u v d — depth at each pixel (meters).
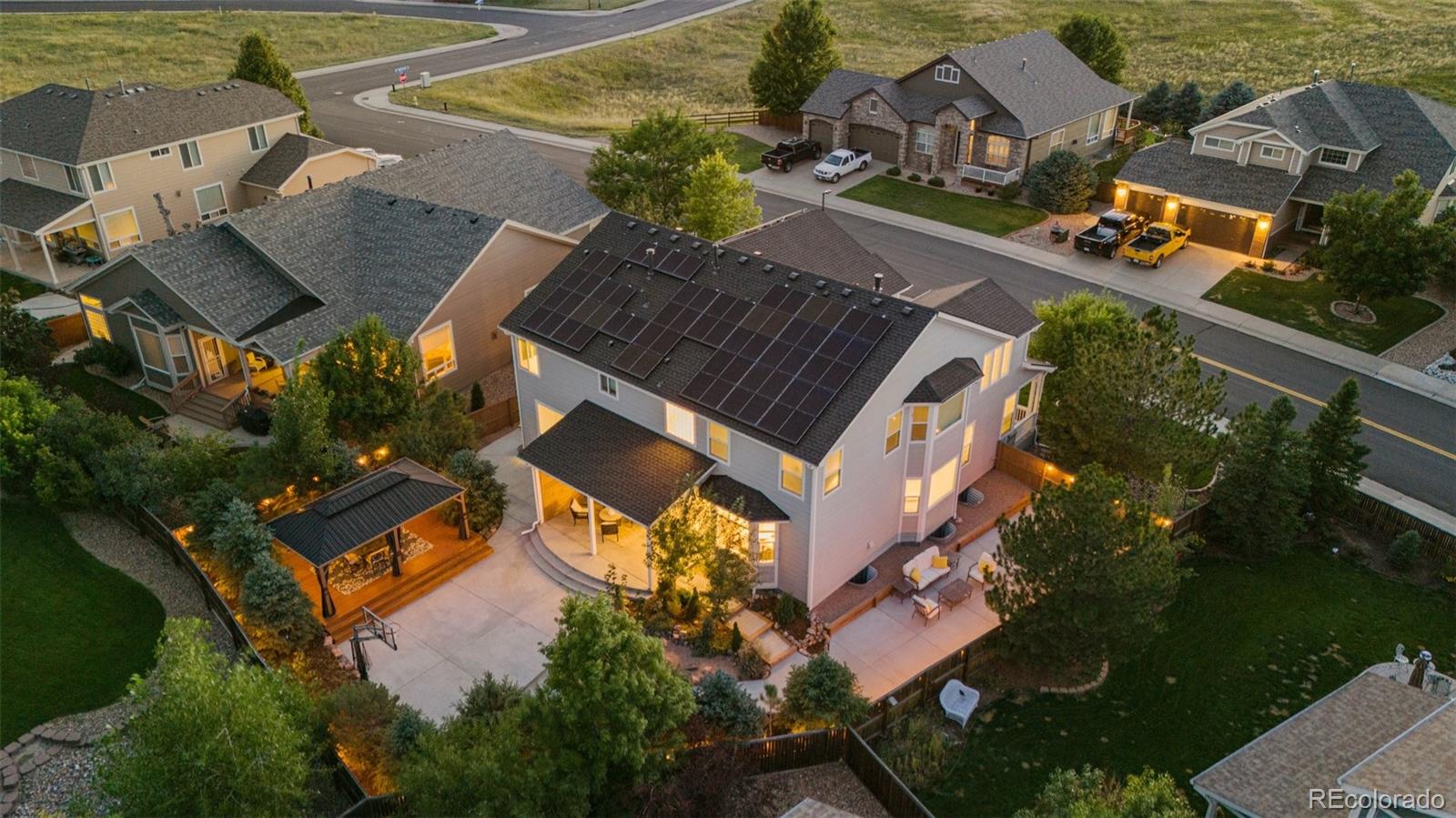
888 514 30.45
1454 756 17.77
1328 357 42.94
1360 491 34.34
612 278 33.38
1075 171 57.75
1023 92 61.81
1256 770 20.53
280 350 35.03
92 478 31.75
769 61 72.12
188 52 89.44
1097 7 103.88
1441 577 30.52
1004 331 31.88
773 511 27.72
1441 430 37.88
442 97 78.06
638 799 21.23
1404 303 46.91
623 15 108.56
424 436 32.59
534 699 20.84
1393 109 53.44
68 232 51.03
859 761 23.23
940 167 63.81
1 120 50.53
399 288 38.12
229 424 37.16
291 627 26.34
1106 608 24.50
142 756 18.59
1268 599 29.67
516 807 19.27
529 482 34.59
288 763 19.47
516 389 37.56
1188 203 53.44
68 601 28.03
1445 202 50.66
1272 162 52.25
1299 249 52.44
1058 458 33.28
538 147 68.31
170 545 29.44
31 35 91.00
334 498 28.30
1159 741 24.80
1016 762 24.05
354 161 57.22
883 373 27.12
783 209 59.34
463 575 30.33
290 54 90.56
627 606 28.53
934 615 28.55
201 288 36.50
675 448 29.78
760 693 25.78
